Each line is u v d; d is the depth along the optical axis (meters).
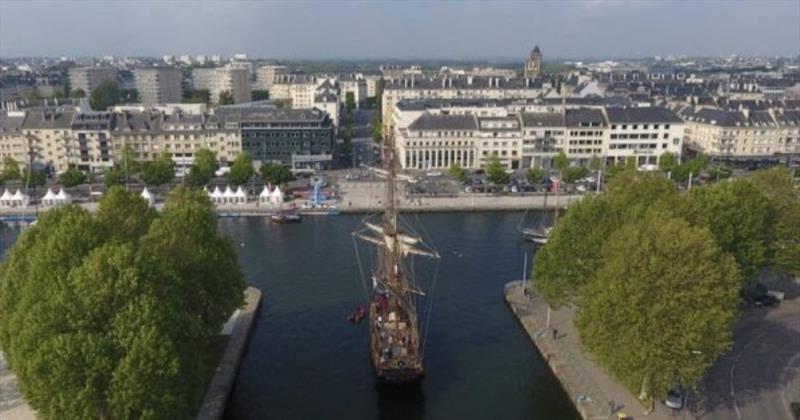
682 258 100.50
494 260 189.25
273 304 157.00
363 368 127.38
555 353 126.88
